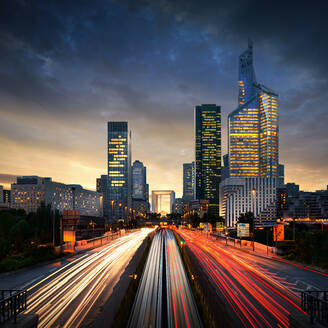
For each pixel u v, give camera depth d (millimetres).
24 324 13234
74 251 55438
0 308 13539
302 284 29828
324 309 14289
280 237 55250
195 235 119250
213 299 20000
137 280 33906
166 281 34531
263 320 19422
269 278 32812
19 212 135250
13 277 32562
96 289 26750
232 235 158875
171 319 21625
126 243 79750
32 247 48219
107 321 18438
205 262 44500
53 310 20938
